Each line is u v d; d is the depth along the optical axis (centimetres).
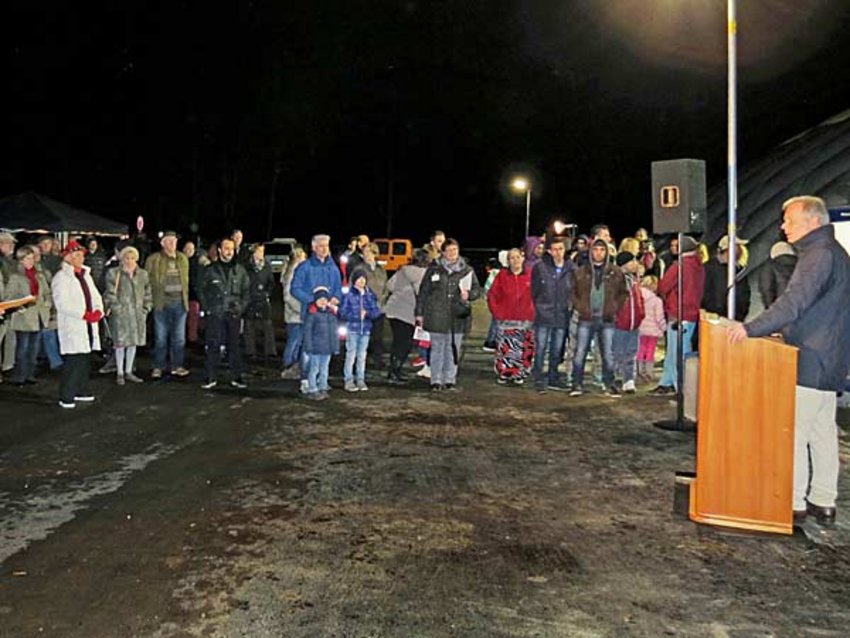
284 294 1297
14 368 1282
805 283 614
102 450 853
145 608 491
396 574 544
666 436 940
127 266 1230
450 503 693
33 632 461
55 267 1427
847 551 595
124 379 1255
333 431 949
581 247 1371
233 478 758
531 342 1297
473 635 462
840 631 473
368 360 1531
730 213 777
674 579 543
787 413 621
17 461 807
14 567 551
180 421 989
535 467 808
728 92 799
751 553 589
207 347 1212
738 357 630
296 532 620
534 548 594
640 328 1304
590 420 1023
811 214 633
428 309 1212
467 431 959
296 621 476
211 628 467
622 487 745
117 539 602
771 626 478
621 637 462
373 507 680
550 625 475
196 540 602
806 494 666
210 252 1677
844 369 641
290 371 1299
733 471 634
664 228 991
